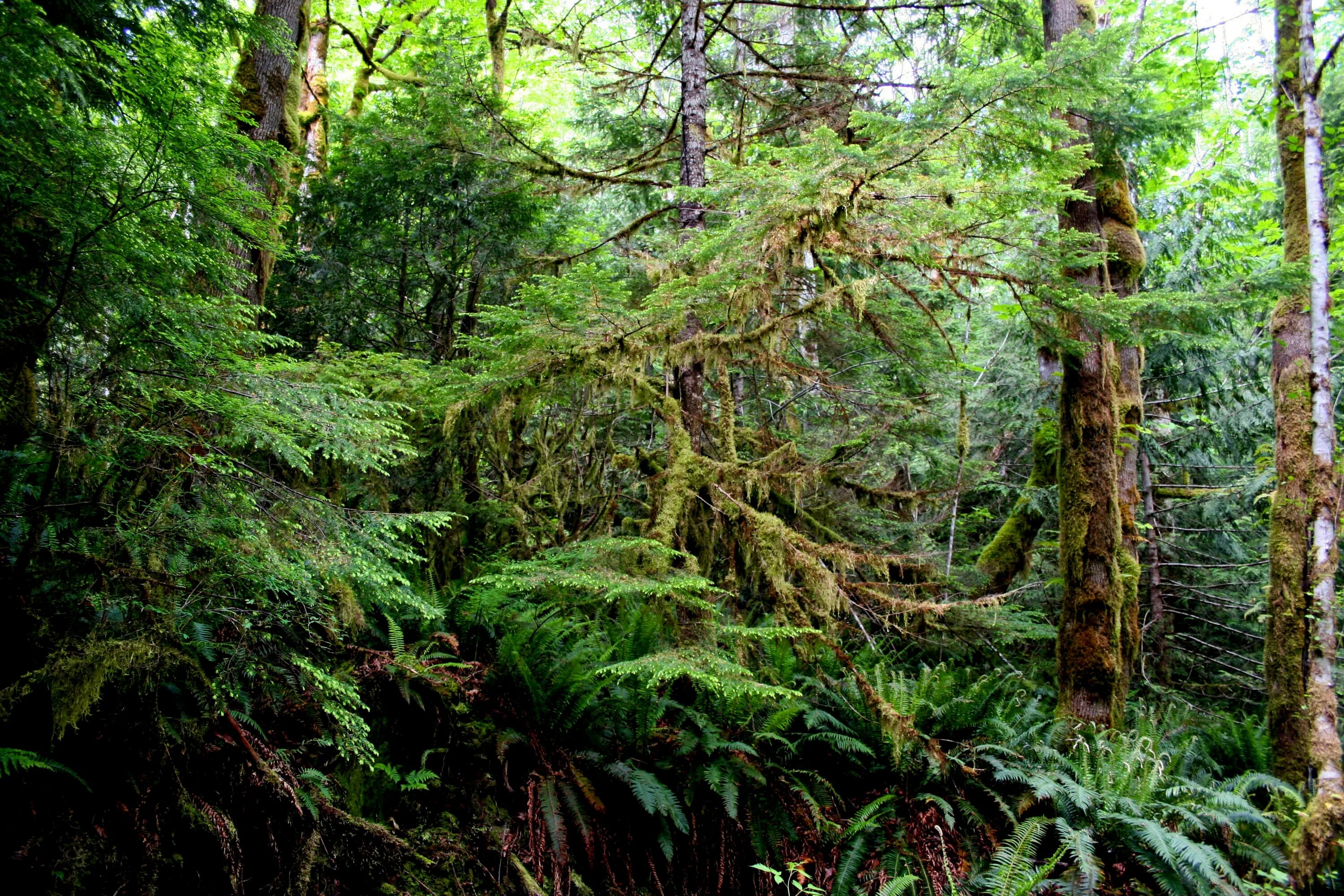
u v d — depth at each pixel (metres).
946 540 8.52
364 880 3.16
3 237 1.99
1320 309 5.21
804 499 6.20
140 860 2.44
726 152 7.76
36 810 2.30
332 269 6.60
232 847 2.72
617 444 7.52
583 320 4.30
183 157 2.05
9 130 1.87
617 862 3.98
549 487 5.62
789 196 3.84
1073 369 6.07
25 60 1.79
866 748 4.81
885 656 6.30
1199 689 8.23
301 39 5.26
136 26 2.62
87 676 2.11
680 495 4.74
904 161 3.95
